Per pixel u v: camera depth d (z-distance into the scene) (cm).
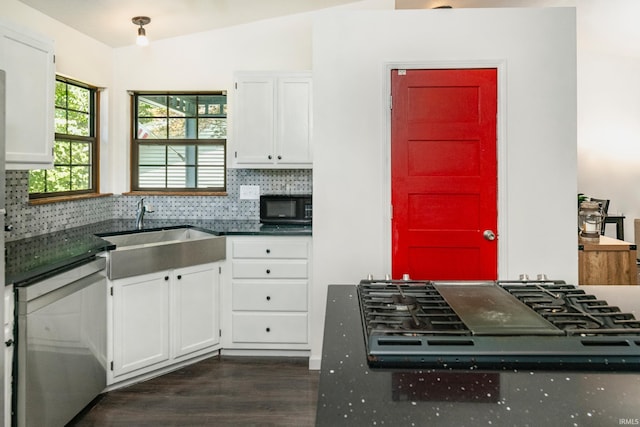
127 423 238
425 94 292
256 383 288
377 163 295
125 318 273
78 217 347
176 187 412
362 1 390
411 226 296
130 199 399
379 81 293
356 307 138
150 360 287
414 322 112
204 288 320
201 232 354
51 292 209
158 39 391
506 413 75
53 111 252
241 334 335
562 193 287
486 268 292
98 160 384
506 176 288
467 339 99
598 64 656
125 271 271
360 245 298
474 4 430
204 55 396
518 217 288
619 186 665
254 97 362
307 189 400
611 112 659
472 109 290
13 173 277
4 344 176
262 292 334
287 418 244
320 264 300
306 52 393
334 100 295
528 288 147
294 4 368
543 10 285
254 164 365
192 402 262
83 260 240
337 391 83
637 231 641
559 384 85
